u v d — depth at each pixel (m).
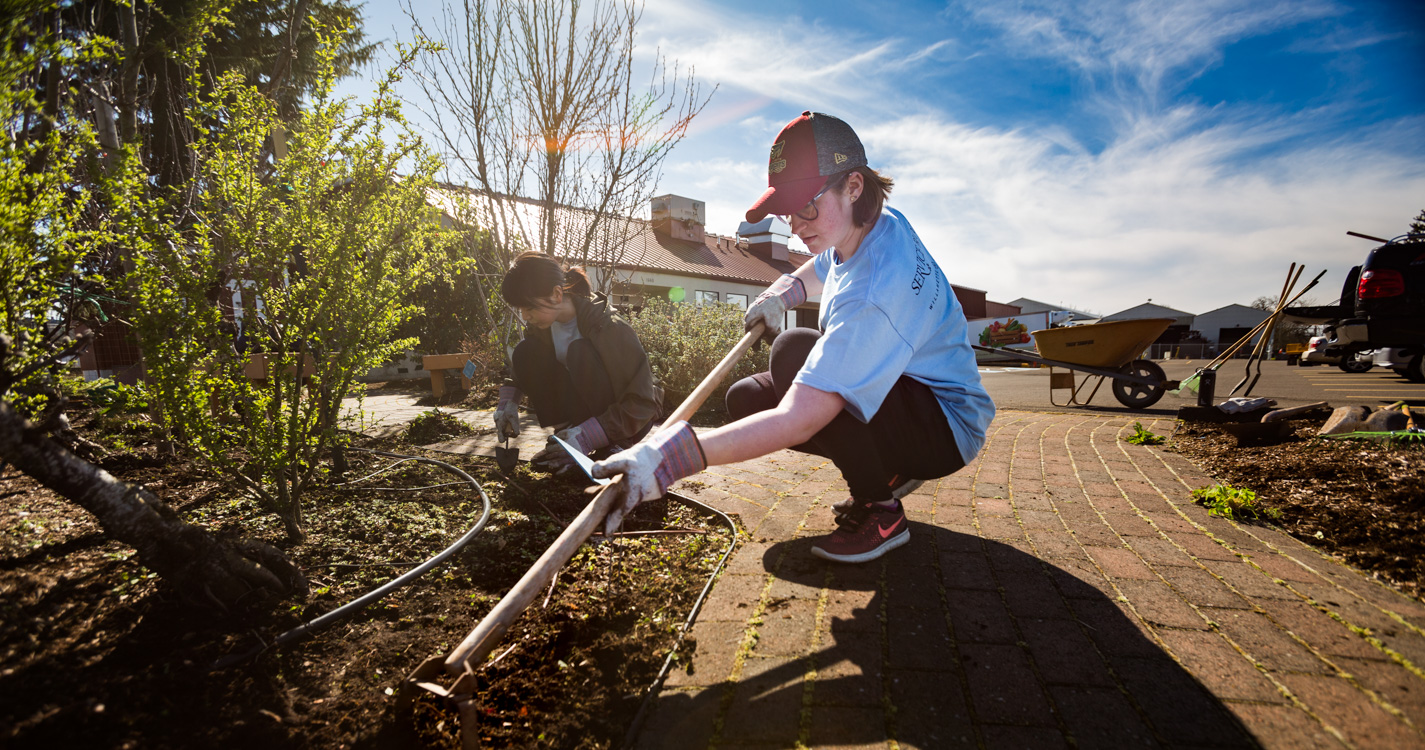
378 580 1.99
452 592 1.95
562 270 3.23
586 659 1.59
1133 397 6.65
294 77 5.62
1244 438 3.77
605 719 1.36
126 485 1.54
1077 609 1.77
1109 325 6.32
